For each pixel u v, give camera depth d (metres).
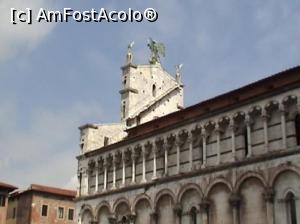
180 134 52.19
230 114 47.47
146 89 71.81
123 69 71.56
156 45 77.12
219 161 47.19
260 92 47.03
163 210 51.56
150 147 55.78
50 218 90.12
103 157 61.47
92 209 60.25
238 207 44.16
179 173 50.75
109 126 67.56
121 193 57.00
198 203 47.81
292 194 40.72
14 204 92.50
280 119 43.31
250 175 43.75
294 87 42.59
